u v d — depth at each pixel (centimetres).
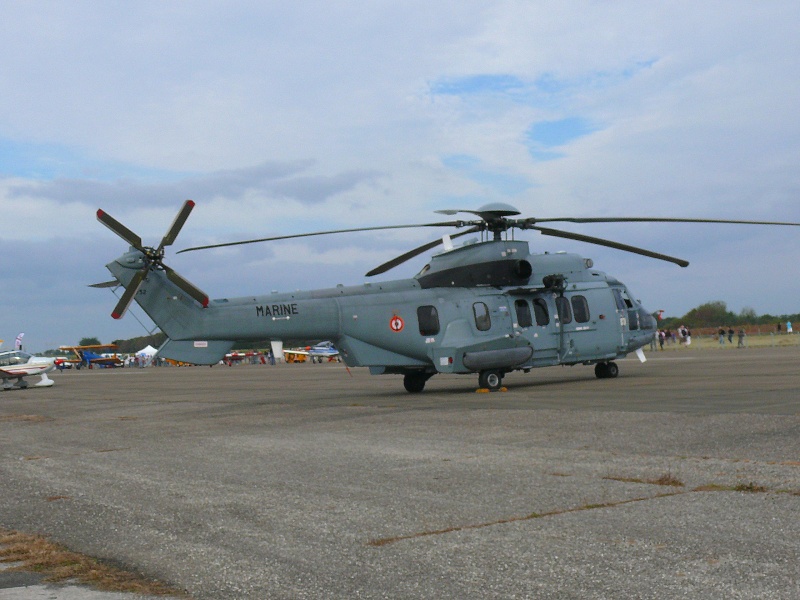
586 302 2594
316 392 2928
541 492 868
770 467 945
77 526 816
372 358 2372
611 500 813
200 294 2161
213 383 4306
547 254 2627
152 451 1374
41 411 2517
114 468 1195
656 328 2811
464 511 796
